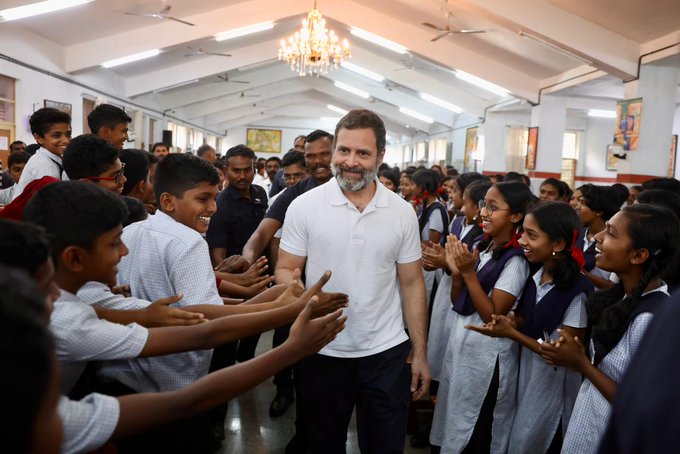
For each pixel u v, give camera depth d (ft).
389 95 59.41
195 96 55.98
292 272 5.98
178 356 4.90
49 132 9.16
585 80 31.17
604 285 8.98
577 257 6.64
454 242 6.85
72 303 3.58
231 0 32.14
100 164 6.71
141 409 3.03
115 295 4.57
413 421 9.24
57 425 2.00
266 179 29.50
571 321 6.67
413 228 6.08
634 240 5.19
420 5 30.78
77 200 3.64
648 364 1.88
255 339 11.25
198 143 73.10
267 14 33.55
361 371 5.81
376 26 35.78
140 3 27.14
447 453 7.30
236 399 10.69
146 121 48.98
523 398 6.98
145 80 43.01
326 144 8.89
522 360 7.09
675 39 23.26
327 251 5.81
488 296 7.20
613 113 47.96
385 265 5.86
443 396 7.84
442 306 9.73
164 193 5.40
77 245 3.63
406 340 6.07
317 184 9.04
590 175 52.24
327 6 35.32
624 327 5.02
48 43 29.32
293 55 30.48
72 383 4.08
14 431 1.66
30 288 1.80
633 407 1.84
